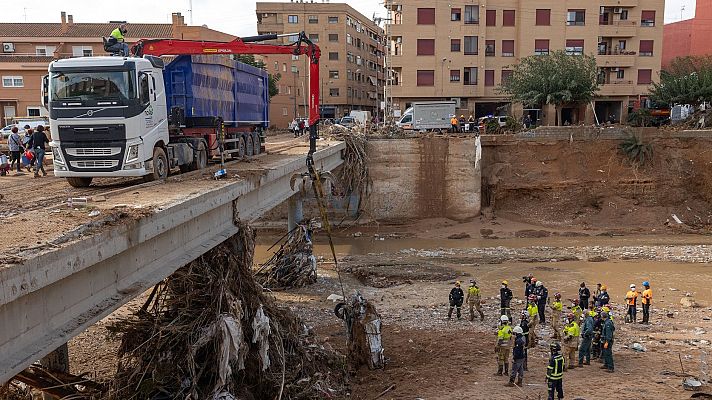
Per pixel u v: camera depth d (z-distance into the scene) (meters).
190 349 13.82
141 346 14.13
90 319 9.64
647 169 44.75
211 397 13.35
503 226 42.78
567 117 64.38
